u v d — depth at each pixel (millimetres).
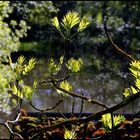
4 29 9898
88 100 1914
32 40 32625
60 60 2092
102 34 32875
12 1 21516
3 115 12898
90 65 27016
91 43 31688
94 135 5508
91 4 36062
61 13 31234
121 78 24109
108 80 23875
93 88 22250
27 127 5320
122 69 26203
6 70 6094
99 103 1903
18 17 24719
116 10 36844
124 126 5730
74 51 31125
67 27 2049
